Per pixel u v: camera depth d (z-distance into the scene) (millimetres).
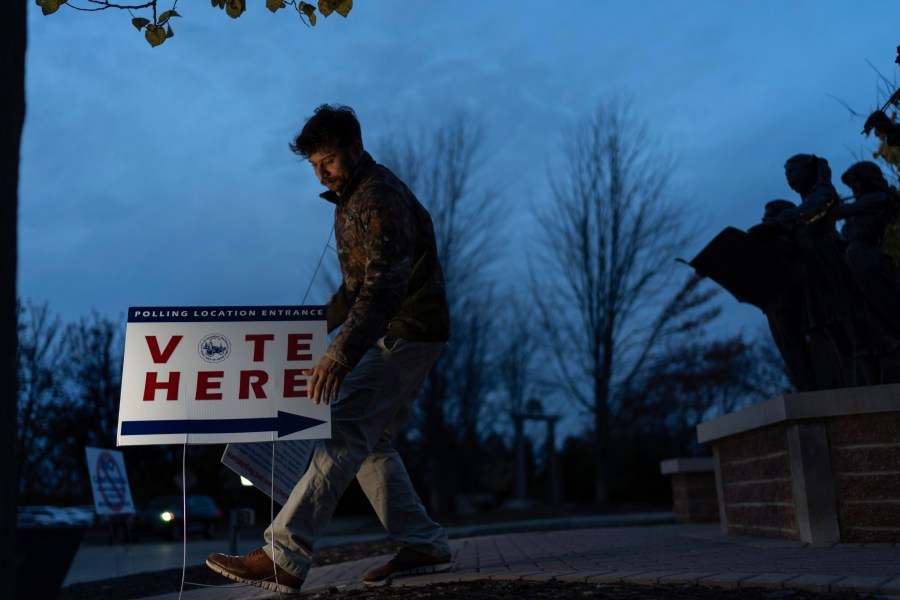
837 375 5934
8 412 1431
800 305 5934
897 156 6496
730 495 6395
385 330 3473
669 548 5020
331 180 3490
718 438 6453
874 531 4648
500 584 3221
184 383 2928
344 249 3539
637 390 27797
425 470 30641
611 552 4922
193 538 24062
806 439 4883
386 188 3371
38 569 2062
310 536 3264
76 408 34688
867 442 4762
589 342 26625
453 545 7211
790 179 5992
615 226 26906
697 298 26328
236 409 2932
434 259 3600
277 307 3080
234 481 12438
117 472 9633
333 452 3303
